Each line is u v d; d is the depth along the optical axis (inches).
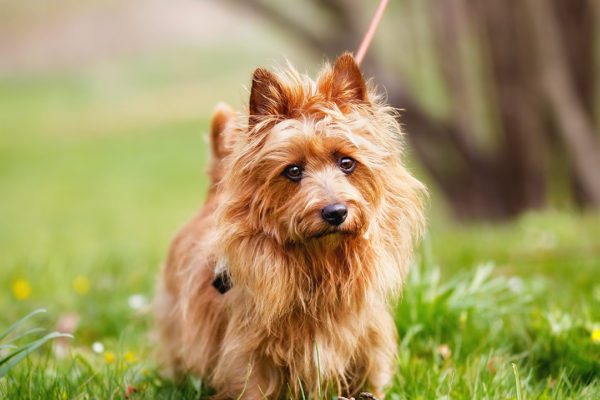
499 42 403.9
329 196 114.5
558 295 196.5
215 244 127.1
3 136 1246.3
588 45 433.1
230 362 130.7
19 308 210.8
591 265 233.9
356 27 404.2
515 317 173.2
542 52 399.2
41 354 175.3
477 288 176.9
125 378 146.0
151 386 145.9
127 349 178.7
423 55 493.0
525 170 429.7
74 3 1924.2
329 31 406.9
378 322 133.3
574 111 411.8
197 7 1881.2
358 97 127.1
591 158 418.0
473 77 452.8
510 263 241.8
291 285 122.7
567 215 343.9
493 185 444.1
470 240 301.1
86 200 796.0
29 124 1347.2
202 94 1469.0
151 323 195.3
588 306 171.9
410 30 483.8
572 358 146.3
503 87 413.1
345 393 139.3
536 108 413.4
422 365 148.6
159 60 1775.3
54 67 1838.1
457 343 155.6
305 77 130.2
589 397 131.9
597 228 312.5
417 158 466.0
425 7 445.7
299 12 415.2
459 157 452.4
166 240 394.3
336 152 119.1
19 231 543.2
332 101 123.9
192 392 138.7
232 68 1630.2
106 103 1502.2
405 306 164.1
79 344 186.4
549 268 234.4
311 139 116.4
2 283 246.1
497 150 438.6
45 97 1588.3
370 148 121.5
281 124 118.6
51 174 972.6
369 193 122.2
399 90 414.6
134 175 961.5
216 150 163.6
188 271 146.5
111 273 260.5
